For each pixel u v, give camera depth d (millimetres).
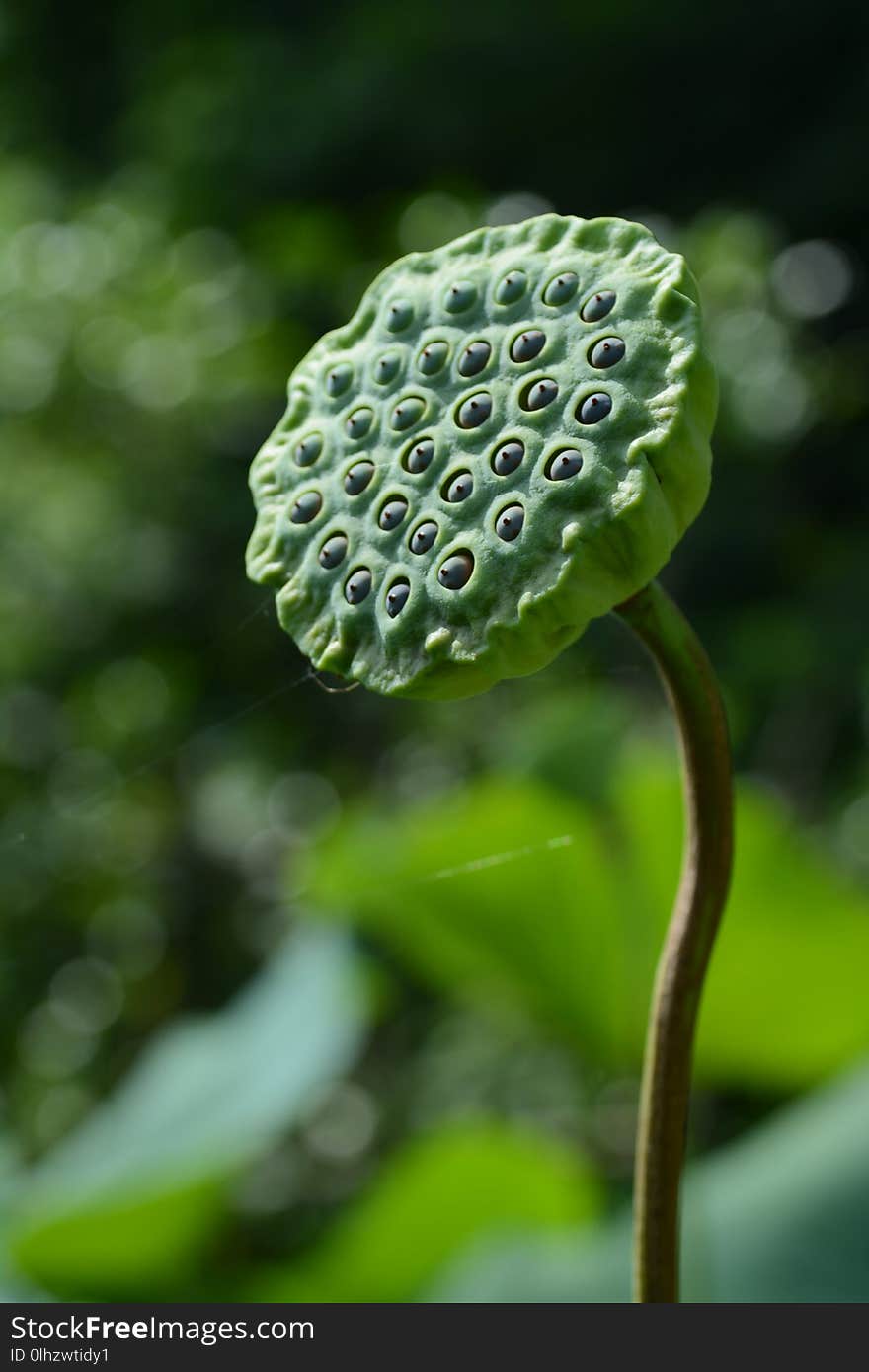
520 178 9102
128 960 7434
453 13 8625
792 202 8336
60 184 10164
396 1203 2201
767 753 5961
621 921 2279
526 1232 1925
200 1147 2422
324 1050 2600
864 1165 1827
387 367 1061
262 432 8242
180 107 9109
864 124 8039
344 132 8641
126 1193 2268
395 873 2311
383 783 7438
